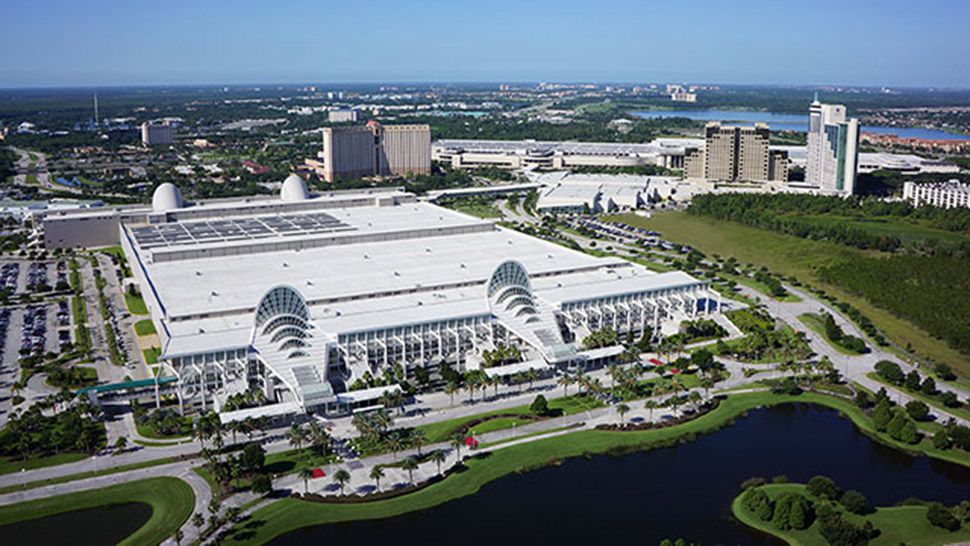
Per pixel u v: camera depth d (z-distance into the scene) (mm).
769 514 193375
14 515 192500
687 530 190625
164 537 184375
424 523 193250
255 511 195000
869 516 191875
